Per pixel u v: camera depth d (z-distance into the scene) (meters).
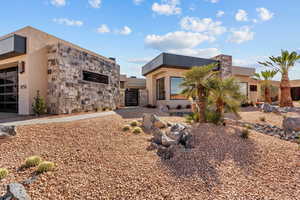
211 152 4.30
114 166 3.43
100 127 5.86
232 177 3.28
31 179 2.82
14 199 2.21
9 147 3.97
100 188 2.72
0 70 10.95
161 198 2.56
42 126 5.57
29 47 8.66
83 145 4.35
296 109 12.05
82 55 10.85
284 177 3.32
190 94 7.33
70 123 6.13
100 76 12.77
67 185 2.75
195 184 2.99
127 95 21.78
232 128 6.39
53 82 9.25
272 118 9.53
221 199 2.60
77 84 10.35
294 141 6.04
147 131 5.88
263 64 15.05
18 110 9.52
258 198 2.64
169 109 14.16
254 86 22.06
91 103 11.58
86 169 3.28
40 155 3.74
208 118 6.98
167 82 14.46
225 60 15.98
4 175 2.90
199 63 14.77
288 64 13.55
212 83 6.84
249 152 4.40
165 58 13.19
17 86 9.97
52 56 9.33
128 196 2.57
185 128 5.39
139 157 3.88
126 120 7.32
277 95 24.19
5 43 8.45
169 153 3.99
